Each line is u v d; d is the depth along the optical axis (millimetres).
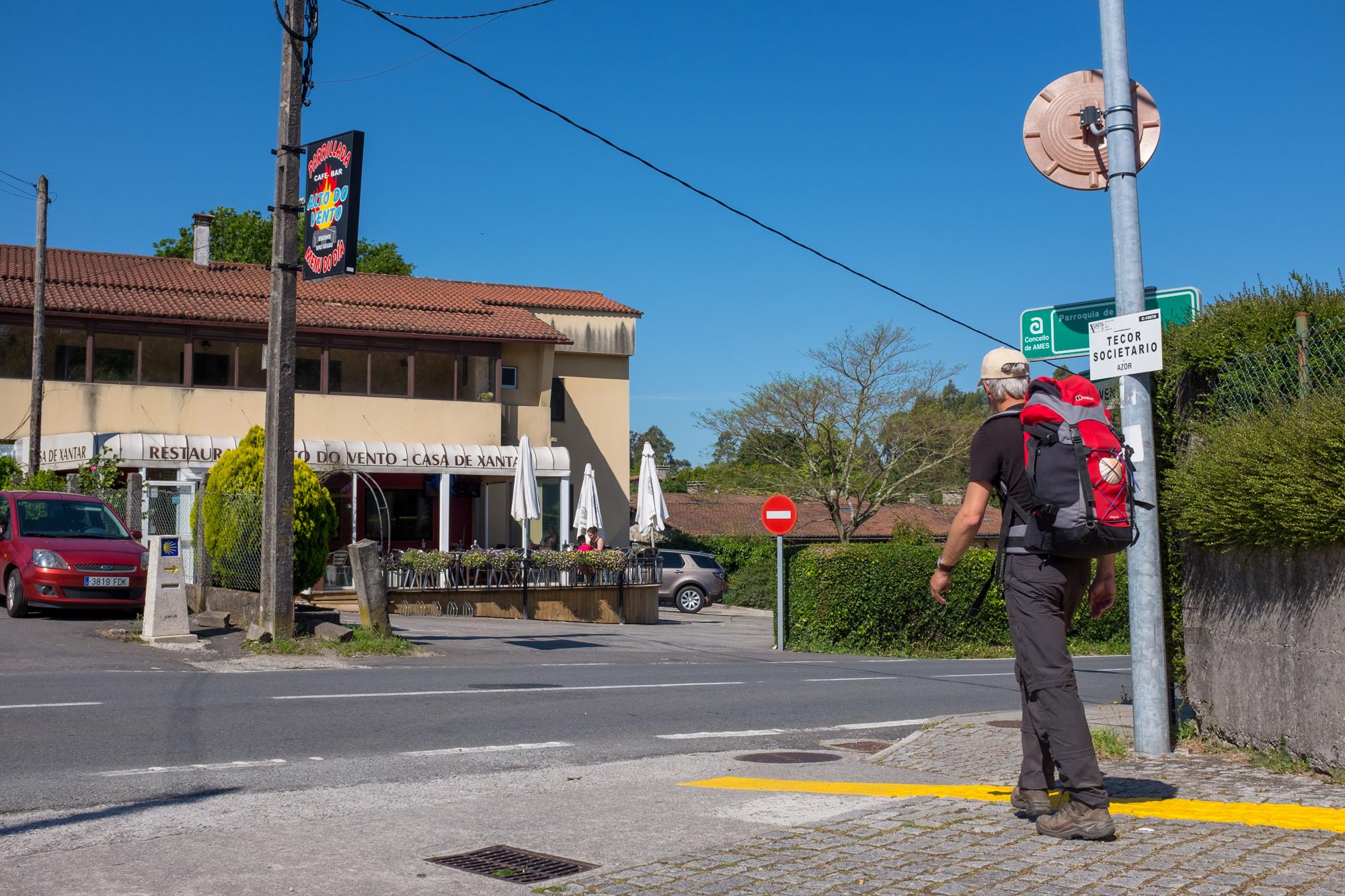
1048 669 5004
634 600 27406
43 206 26484
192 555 19750
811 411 42594
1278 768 6367
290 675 11953
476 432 32938
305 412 30859
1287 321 6863
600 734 8828
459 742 8273
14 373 28234
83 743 7773
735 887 4414
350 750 7828
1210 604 7262
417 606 24594
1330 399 6148
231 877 4660
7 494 17438
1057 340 8656
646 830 5414
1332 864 4430
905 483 43031
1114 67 7176
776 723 9750
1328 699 6086
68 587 15859
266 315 30641
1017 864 4566
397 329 31969
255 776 6855
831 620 19250
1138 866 4484
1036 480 4934
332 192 14461
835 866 4645
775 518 19891
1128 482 4910
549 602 26016
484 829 5492
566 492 32812
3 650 12984
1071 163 7488
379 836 5355
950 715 10477
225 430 29625
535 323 35469
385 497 32938
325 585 25281
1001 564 5102
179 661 12812
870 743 8617
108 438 26844
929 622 19672
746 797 6203
